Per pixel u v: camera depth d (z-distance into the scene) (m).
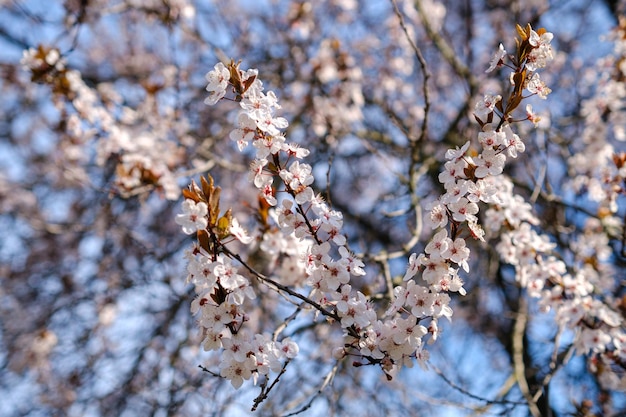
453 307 7.24
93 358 7.36
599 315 3.83
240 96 2.65
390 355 2.57
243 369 2.54
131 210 7.79
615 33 5.37
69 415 7.09
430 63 8.14
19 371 7.47
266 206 3.70
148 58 8.38
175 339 7.02
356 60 7.52
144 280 7.48
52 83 4.96
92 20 6.27
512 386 5.52
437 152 7.11
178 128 6.17
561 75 7.82
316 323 4.41
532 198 5.25
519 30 2.54
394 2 4.22
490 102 2.51
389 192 7.26
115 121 5.52
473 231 2.50
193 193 2.46
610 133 6.51
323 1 7.62
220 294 2.49
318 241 2.69
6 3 7.11
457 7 8.70
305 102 6.86
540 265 4.11
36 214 8.49
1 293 8.30
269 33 7.66
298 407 5.49
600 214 5.17
